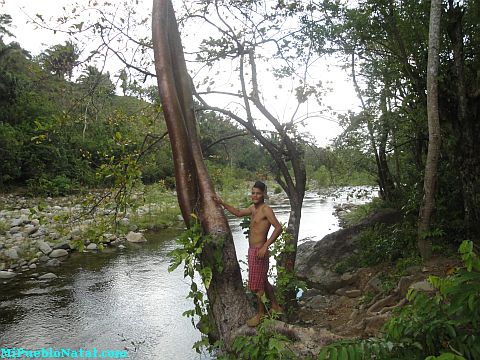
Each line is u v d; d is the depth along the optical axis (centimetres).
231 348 445
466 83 754
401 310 377
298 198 673
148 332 705
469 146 720
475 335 299
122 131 611
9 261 1112
